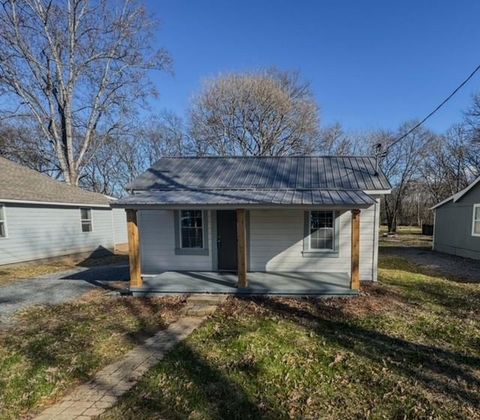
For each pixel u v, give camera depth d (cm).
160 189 889
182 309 639
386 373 383
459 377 374
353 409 313
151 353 438
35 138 2372
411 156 3108
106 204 1739
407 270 1089
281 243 888
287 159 1080
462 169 2933
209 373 381
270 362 409
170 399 328
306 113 2703
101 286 859
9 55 1788
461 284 866
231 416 300
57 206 1457
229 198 764
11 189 1289
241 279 728
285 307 646
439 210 1662
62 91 1978
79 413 306
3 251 1216
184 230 929
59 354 439
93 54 2000
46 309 655
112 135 2338
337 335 500
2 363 414
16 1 1756
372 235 855
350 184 857
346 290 712
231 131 2698
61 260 1443
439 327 535
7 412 311
